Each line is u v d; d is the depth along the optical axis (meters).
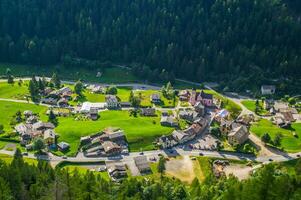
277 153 199.75
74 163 188.00
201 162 190.25
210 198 126.44
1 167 139.12
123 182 151.38
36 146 192.00
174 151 199.50
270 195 95.38
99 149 196.50
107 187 143.25
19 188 129.75
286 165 189.00
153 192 139.25
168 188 143.38
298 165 142.25
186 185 172.25
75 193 126.25
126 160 190.88
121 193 135.12
